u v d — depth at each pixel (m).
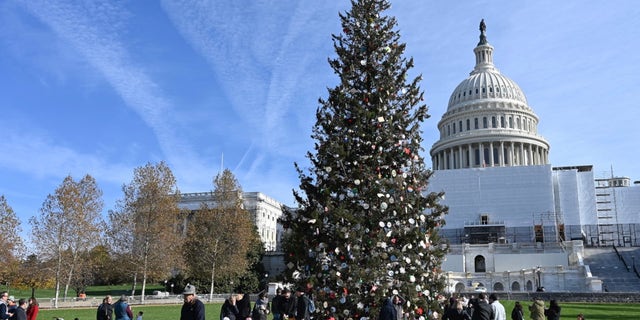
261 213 141.25
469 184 123.25
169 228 74.38
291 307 22.30
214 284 87.06
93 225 68.88
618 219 128.38
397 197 18.47
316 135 19.97
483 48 162.12
